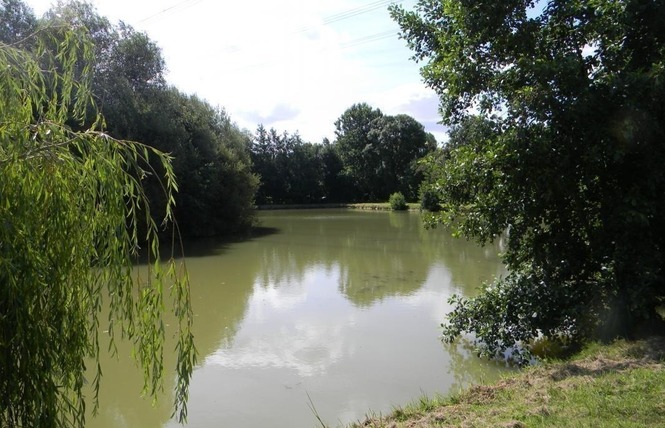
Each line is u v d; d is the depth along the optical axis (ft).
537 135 22.65
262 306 36.94
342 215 154.61
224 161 96.68
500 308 25.31
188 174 84.79
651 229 22.62
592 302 23.20
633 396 14.33
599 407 13.80
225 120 108.17
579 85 22.56
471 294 39.40
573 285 24.64
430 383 21.98
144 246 60.85
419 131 215.31
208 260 61.26
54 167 9.01
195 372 23.62
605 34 23.21
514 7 24.88
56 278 8.96
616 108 21.94
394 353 26.04
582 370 17.87
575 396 15.05
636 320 22.06
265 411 19.35
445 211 28.63
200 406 19.90
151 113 78.84
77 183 9.29
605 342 21.67
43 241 8.96
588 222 24.73
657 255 21.95
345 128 235.40
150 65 84.53
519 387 17.20
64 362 9.29
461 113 29.07
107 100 73.77
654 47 22.81
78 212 9.32
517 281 25.82
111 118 71.51
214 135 96.07
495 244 73.82
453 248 70.03
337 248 72.23
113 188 9.32
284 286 44.55
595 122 22.33
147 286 10.11
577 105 21.72
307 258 62.39
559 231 25.53
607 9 21.95
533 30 25.02
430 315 33.58
